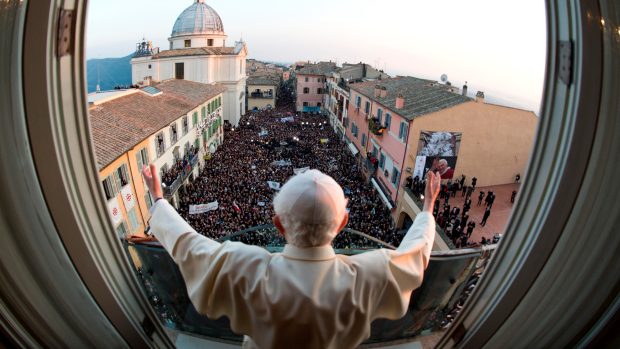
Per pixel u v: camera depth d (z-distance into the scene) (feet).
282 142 138.00
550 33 5.08
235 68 172.86
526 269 5.54
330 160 114.62
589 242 5.11
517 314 5.88
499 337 6.18
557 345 5.84
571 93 4.80
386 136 86.79
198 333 8.54
